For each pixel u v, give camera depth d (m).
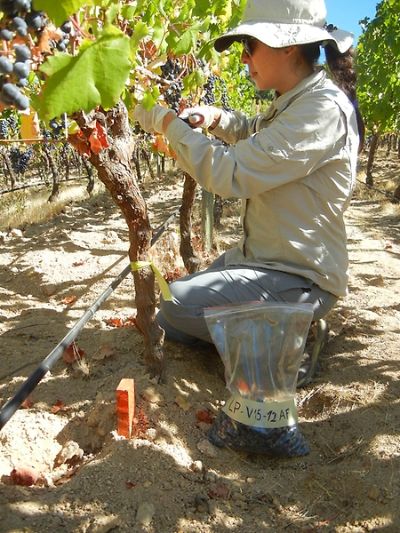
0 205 10.91
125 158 2.52
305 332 2.49
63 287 4.73
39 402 2.77
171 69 3.30
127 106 2.71
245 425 2.43
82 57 1.28
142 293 2.72
